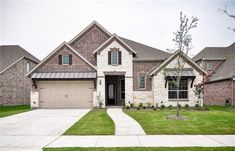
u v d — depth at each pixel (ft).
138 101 84.79
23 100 112.57
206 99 112.06
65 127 42.83
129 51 83.46
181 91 80.59
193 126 42.11
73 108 81.46
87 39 92.17
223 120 48.52
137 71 86.53
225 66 108.88
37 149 27.68
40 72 82.02
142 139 32.42
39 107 81.87
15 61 107.34
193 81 79.82
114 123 45.83
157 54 90.99
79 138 33.50
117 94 90.48
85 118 53.26
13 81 106.11
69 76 80.59
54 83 82.69
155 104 79.92
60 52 82.99
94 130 39.17
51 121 50.11
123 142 30.71
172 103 79.97
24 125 45.32
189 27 60.49
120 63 83.20
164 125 43.24
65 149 27.20
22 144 30.25
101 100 81.82
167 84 80.28
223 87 96.22
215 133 36.50
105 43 82.99
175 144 29.37
